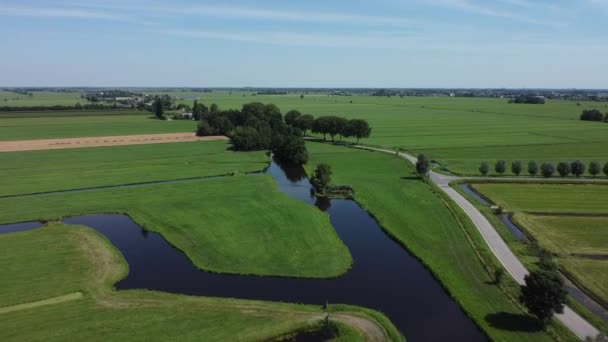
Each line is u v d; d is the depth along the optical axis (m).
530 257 51.47
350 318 38.50
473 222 64.00
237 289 45.31
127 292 43.38
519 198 76.75
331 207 74.62
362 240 59.59
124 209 71.25
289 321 37.78
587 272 47.25
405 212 69.44
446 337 36.53
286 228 62.12
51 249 54.34
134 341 34.53
